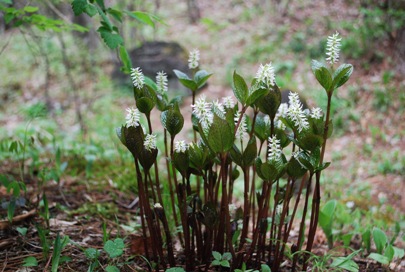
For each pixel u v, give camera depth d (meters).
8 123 2.45
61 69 2.94
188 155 0.64
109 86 2.72
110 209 0.97
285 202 0.67
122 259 0.75
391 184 1.58
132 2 2.40
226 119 0.62
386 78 2.31
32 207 0.91
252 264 0.72
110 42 0.79
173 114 0.63
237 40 3.14
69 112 2.44
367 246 0.85
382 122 2.09
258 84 0.62
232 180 0.73
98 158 1.31
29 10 0.94
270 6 3.54
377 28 2.62
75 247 0.78
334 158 1.86
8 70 3.05
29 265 0.70
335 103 2.15
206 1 3.89
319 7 3.27
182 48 2.70
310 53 2.79
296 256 0.70
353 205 1.33
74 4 0.75
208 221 0.66
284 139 0.68
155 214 0.70
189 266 0.70
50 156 1.29
